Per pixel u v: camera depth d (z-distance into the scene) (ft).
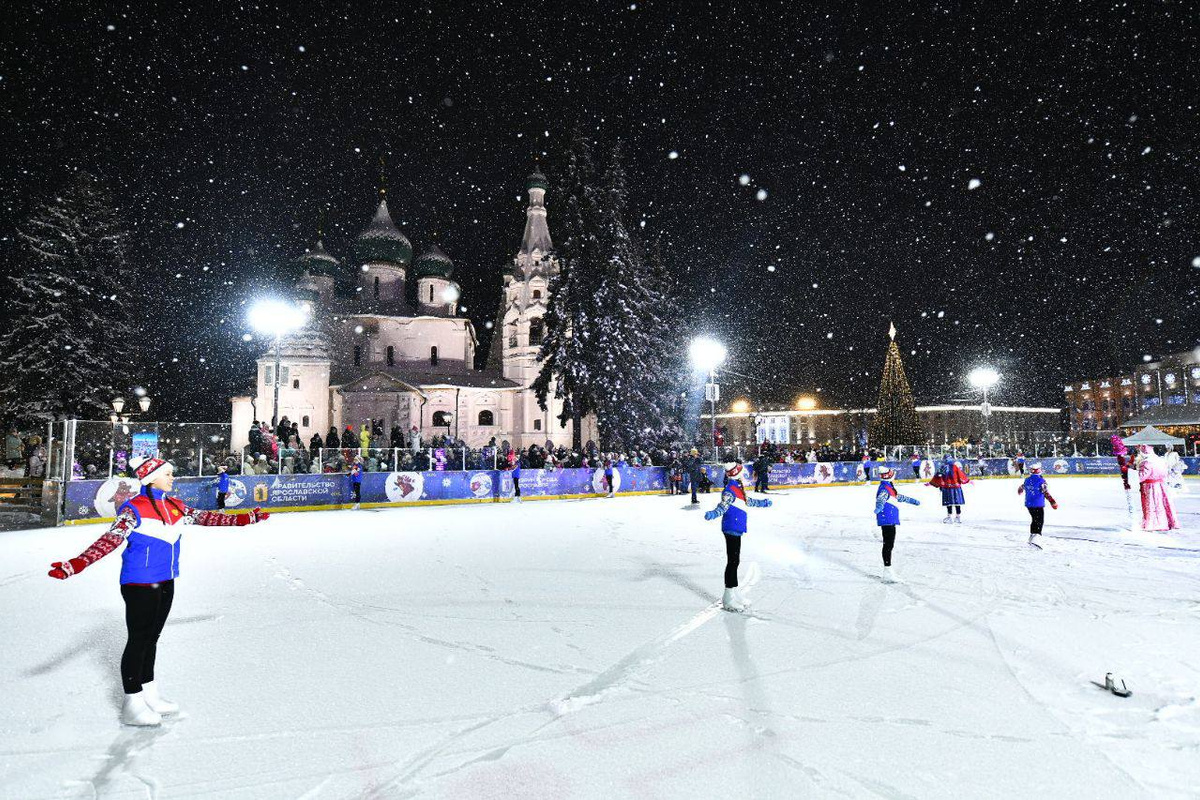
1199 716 14.24
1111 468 140.26
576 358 115.55
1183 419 207.31
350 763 12.46
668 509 71.15
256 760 12.61
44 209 131.54
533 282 208.85
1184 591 26.91
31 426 122.21
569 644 20.17
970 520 55.77
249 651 19.66
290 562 35.86
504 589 28.45
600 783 11.57
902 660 18.28
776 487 108.78
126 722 14.24
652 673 17.38
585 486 89.66
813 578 30.42
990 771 11.85
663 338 136.56
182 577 31.50
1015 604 24.85
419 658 18.90
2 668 18.22
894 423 159.53
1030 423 290.97
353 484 71.87
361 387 185.78
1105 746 12.85
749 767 12.09
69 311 127.75
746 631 21.44
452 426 195.52
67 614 24.36
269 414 181.88
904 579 29.89
